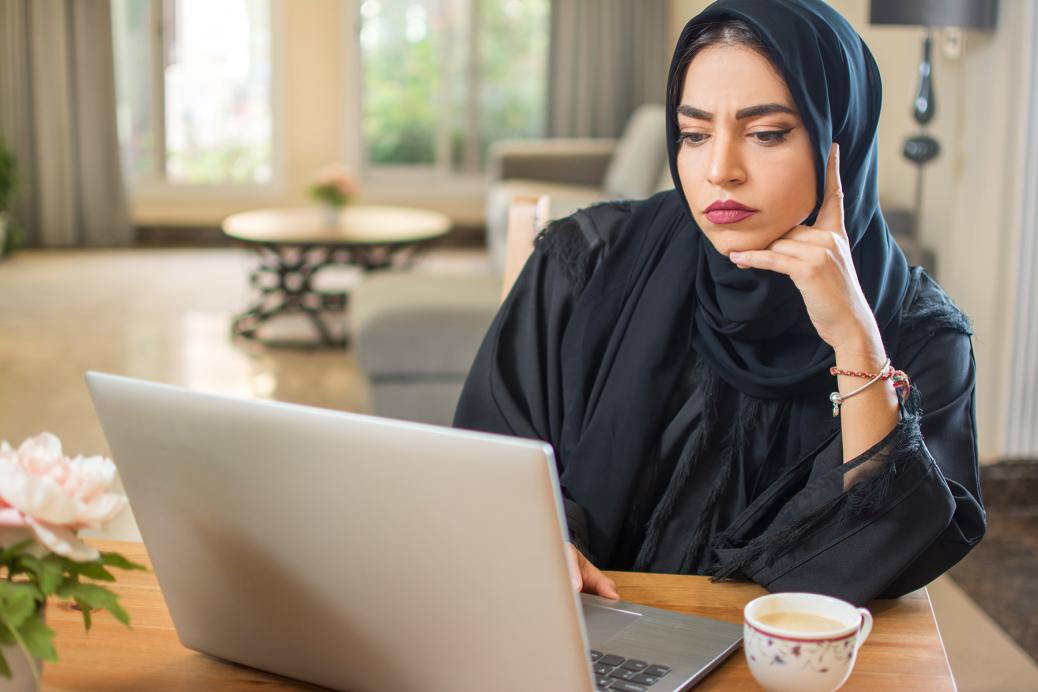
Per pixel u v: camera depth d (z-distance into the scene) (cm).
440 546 90
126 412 100
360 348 399
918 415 127
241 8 877
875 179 140
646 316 146
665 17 879
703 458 142
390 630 96
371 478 91
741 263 125
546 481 84
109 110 854
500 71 903
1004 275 369
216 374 513
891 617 120
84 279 737
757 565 126
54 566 85
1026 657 270
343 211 679
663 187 662
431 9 891
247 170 902
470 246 916
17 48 832
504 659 92
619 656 107
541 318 158
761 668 94
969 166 378
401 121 905
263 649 105
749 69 121
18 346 559
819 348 138
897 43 445
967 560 333
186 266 792
